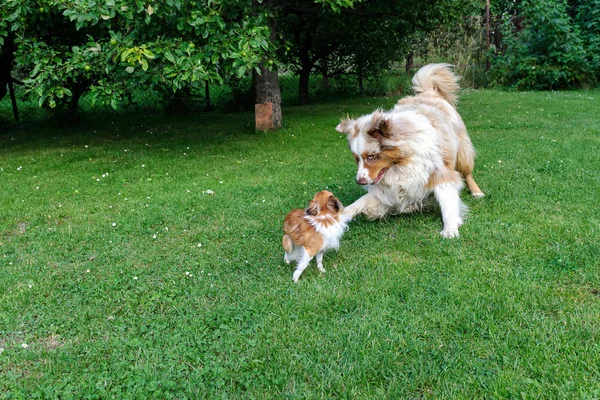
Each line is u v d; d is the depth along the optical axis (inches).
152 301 153.6
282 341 129.3
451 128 224.8
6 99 621.9
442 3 520.4
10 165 346.9
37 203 260.1
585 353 115.6
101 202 259.6
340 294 151.5
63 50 434.6
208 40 327.3
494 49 791.7
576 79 710.5
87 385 114.5
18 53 331.9
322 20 603.8
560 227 192.2
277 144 392.2
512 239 184.2
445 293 147.6
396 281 157.9
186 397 109.3
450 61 799.7
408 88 745.6
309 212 164.9
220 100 660.7
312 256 163.5
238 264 177.3
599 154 303.1
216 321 139.4
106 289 162.6
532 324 129.6
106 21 327.6
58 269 179.2
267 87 442.3
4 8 318.7
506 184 255.3
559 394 103.3
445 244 186.2
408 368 115.7
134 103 600.7
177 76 314.2
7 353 128.1
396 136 192.7
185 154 368.8
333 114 544.7
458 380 110.4
